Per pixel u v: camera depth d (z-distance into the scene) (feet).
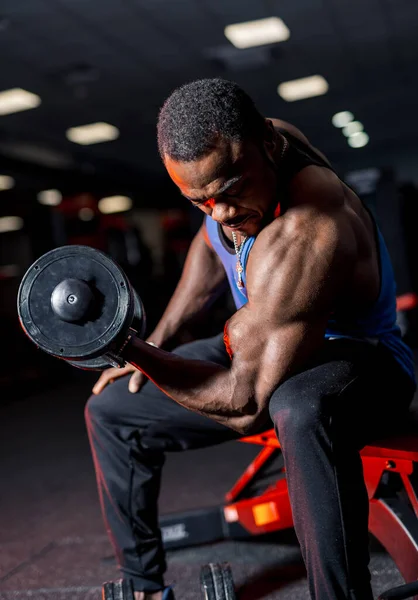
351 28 23.82
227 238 4.77
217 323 21.94
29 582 6.25
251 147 3.71
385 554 6.21
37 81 26.58
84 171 41.32
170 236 33.88
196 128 3.56
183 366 4.01
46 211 22.18
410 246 20.33
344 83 31.04
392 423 4.57
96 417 5.07
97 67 25.49
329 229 3.89
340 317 4.50
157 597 5.04
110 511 5.07
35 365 21.85
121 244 30.99
